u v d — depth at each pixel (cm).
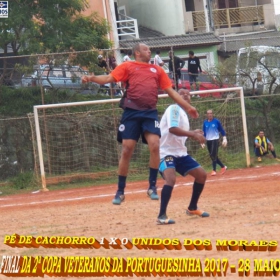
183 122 1359
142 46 1246
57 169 3406
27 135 3475
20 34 3762
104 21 4022
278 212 1379
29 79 3638
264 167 3294
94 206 2053
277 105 3812
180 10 5303
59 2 3850
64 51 3775
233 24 5506
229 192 2064
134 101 1238
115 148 3456
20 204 2498
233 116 3606
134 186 2905
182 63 3672
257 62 3800
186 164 1392
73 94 3612
